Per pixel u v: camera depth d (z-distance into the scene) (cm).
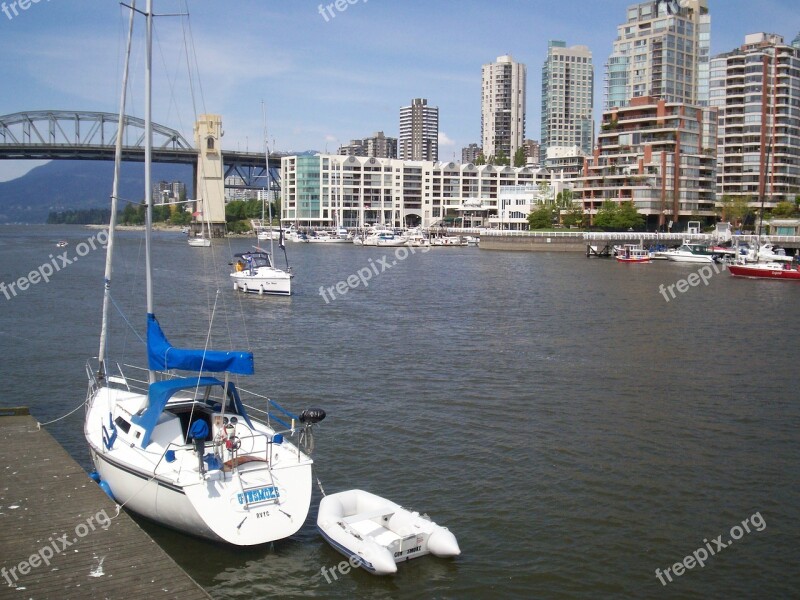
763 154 15412
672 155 14800
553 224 16500
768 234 12812
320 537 1695
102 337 2281
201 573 1539
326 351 3781
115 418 1930
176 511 1580
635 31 19712
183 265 9794
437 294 6650
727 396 2938
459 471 2098
